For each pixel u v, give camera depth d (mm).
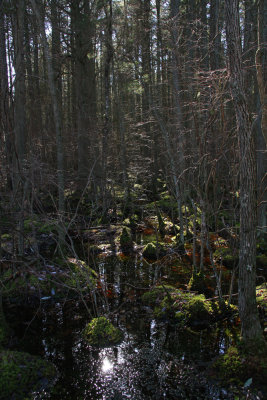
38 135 9117
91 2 14969
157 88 10750
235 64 3334
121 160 14258
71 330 4586
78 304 5375
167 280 6465
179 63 6359
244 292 3568
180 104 7574
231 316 4820
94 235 9578
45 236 8367
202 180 5883
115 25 12234
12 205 5059
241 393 3268
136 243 9195
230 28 3299
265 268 7047
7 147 4684
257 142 7863
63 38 14531
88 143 14016
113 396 3285
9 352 3619
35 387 3350
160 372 3676
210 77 4098
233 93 3377
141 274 6859
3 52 6320
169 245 8625
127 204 12484
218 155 5004
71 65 16109
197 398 3248
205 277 6266
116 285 6215
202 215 5719
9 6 6004
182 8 11766
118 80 13383
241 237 3527
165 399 3250
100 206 11836
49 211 9602
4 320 4387
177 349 4125
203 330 4559
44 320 4852
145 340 4344
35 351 4051
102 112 19578
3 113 4316
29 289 5371
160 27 7703
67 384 3453
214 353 4023
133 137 15055
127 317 4957
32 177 4883
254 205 3449
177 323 4742
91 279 6070
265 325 4473
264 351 3484
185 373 3641
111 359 3916
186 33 9203
